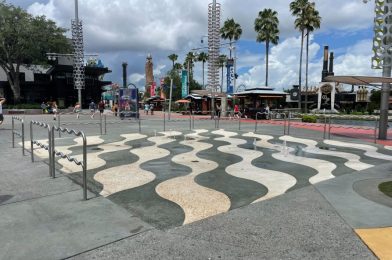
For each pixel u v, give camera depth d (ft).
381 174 24.25
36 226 14.10
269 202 17.34
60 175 23.29
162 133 54.60
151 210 16.21
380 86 48.83
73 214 15.55
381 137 48.88
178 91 245.24
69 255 11.56
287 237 13.02
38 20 157.99
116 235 13.21
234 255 11.60
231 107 156.25
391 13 47.34
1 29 146.72
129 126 69.05
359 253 11.75
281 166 27.63
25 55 158.81
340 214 15.47
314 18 169.78
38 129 59.52
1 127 62.69
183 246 12.28
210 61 112.78
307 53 175.83
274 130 62.49
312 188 20.13
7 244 12.36
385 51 47.96
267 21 182.50
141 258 11.39
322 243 12.51
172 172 24.90
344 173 24.86
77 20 152.35
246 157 32.04
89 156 31.63
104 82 215.72
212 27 111.55
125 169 25.76
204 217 15.29
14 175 23.12
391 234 13.25
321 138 49.85
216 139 46.98
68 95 199.62
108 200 17.75
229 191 19.76
